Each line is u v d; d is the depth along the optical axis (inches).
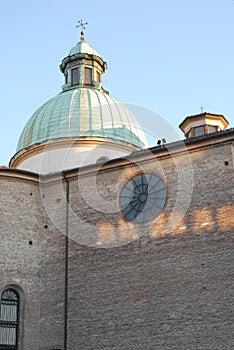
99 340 1004.6
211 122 1417.3
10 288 1073.5
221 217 979.9
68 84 1624.0
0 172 1127.0
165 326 959.6
